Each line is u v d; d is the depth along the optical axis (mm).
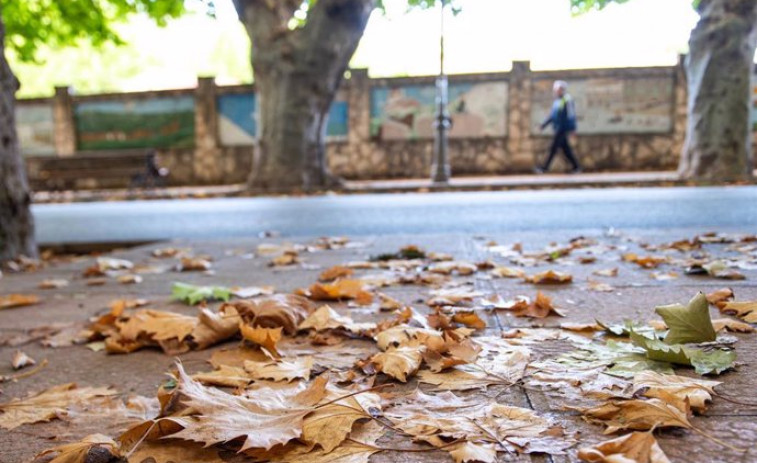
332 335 2125
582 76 18156
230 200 12016
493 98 18531
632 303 2400
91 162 15523
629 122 18203
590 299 2506
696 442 1183
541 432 1251
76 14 18344
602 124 18297
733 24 12523
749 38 12688
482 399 1463
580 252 3904
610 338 1915
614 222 6117
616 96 18125
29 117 20531
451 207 8219
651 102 18031
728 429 1231
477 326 2121
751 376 1514
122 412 1544
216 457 1227
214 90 19656
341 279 3070
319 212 8391
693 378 1506
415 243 4766
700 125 13070
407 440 1267
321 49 13562
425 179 18531
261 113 14117
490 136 18688
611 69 17938
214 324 2164
